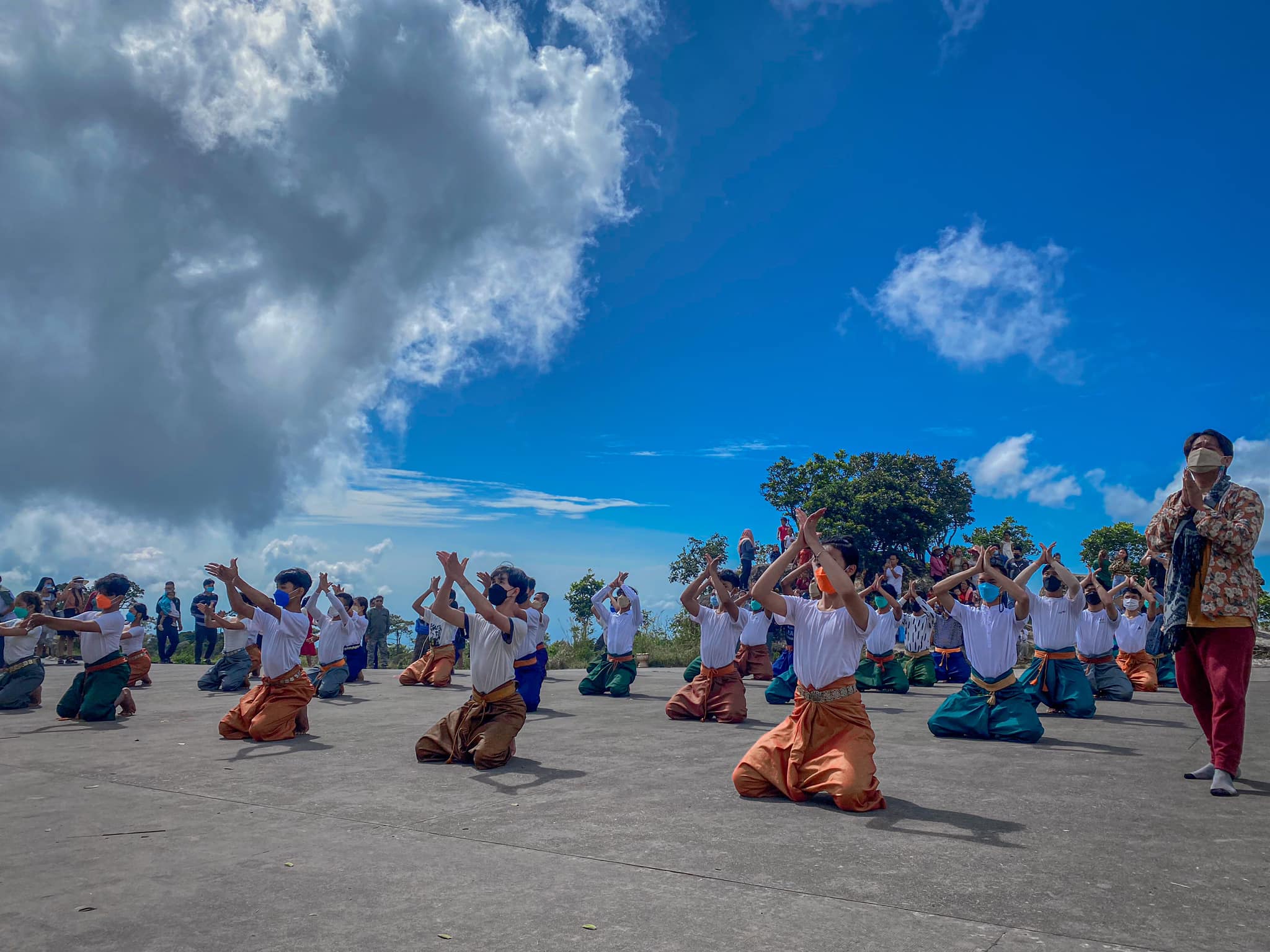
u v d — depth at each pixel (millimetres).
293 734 8078
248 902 3379
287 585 8320
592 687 12289
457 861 3934
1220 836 4340
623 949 2871
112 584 9570
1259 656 16922
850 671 5191
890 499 37656
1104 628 11555
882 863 3873
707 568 9414
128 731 8594
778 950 2857
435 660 14195
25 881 3686
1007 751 7102
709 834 4410
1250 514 5328
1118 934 3016
